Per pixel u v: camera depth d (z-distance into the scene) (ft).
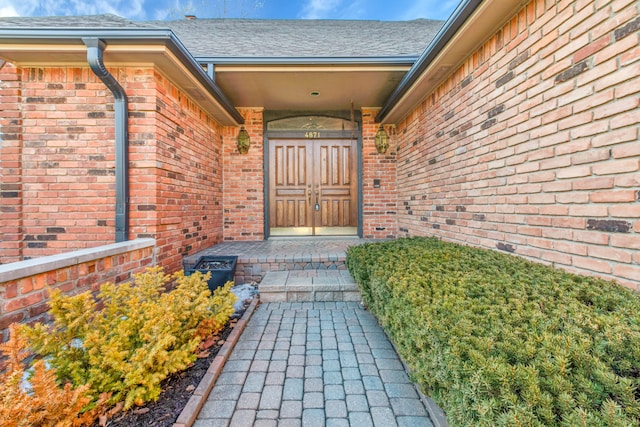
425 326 3.86
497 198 8.26
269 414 4.86
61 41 8.74
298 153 18.06
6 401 3.33
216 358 6.25
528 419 2.29
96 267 7.67
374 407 5.04
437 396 3.78
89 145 10.09
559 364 2.71
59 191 10.07
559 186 6.23
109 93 10.09
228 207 17.11
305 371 6.09
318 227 18.20
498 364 2.77
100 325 5.34
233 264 11.64
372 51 13.62
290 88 14.42
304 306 9.85
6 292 5.52
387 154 17.56
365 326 8.30
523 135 7.24
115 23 11.14
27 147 10.03
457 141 10.41
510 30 7.67
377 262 7.38
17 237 9.98
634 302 4.15
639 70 4.77
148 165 10.05
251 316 9.00
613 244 5.14
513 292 4.60
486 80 8.70
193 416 4.66
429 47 9.62
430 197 12.75
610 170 5.19
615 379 2.53
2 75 9.85
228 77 13.17
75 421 3.99
